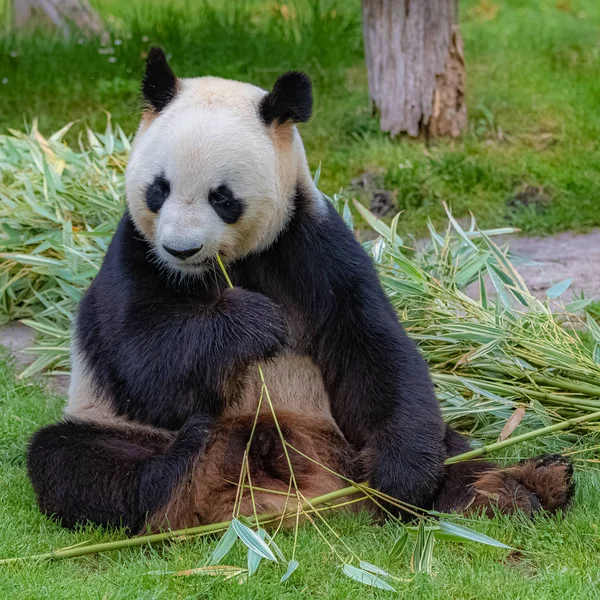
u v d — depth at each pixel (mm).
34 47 23469
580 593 7211
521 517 8383
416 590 7285
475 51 24516
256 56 23266
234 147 8000
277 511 8234
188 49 23609
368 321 8734
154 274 8477
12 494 9000
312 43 23781
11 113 20844
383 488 8641
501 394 10453
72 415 8977
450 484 8766
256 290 8969
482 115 20594
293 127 8805
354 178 18547
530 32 26938
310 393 9070
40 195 14578
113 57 23047
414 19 18953
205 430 8211
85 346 8914
